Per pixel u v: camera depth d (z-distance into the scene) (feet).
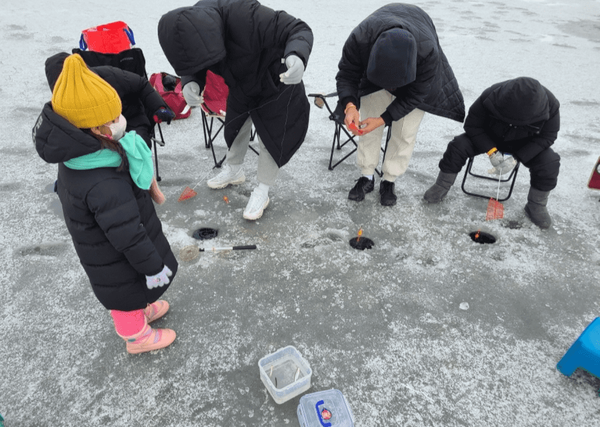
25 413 5.54
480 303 7.59
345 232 9.32
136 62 9.10
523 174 11.80
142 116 7.16
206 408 5.70
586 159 12.59
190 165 11.64
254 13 6.87
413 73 7.20
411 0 36.19
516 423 5.67
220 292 7.59
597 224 9.83
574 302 7.70
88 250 4.98
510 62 21.38
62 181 4.60
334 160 12.34
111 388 5.90
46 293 7.35
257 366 6.30
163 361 6.31
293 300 7.49
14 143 12.00
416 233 9.36
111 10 26.73
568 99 17.03
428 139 13.79
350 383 6.10
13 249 8.28
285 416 5.63
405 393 5.99
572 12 35.37
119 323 5.90
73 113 4.08
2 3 26.61
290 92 7.98
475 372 6.34
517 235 9.37
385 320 7.17
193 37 6.26
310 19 27.81
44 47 19.40
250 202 9.52
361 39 8.00
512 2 38.24
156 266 5.10
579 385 6.22
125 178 4.75
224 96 11.43
